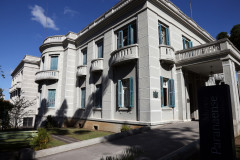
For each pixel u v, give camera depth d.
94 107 15.84
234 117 10.03
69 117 18.03
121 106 12.69
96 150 6.52
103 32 15.91
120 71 13.47
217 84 4.46
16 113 15.89
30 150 5.90
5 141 7.75
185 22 15.46
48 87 19.77
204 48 11.96
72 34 20.16
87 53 17.97
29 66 29.39
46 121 18.28
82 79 18.19
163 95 11.84
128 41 13.08
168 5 13.36
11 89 37.44
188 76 15.34
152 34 11.84
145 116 10.81
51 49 20.59
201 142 4.25
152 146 6.47
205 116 4.28
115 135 8.20
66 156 5.97
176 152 5.20
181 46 14.82
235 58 11.84
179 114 12.89
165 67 12.66
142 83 11.39
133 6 13.08
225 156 3.86
